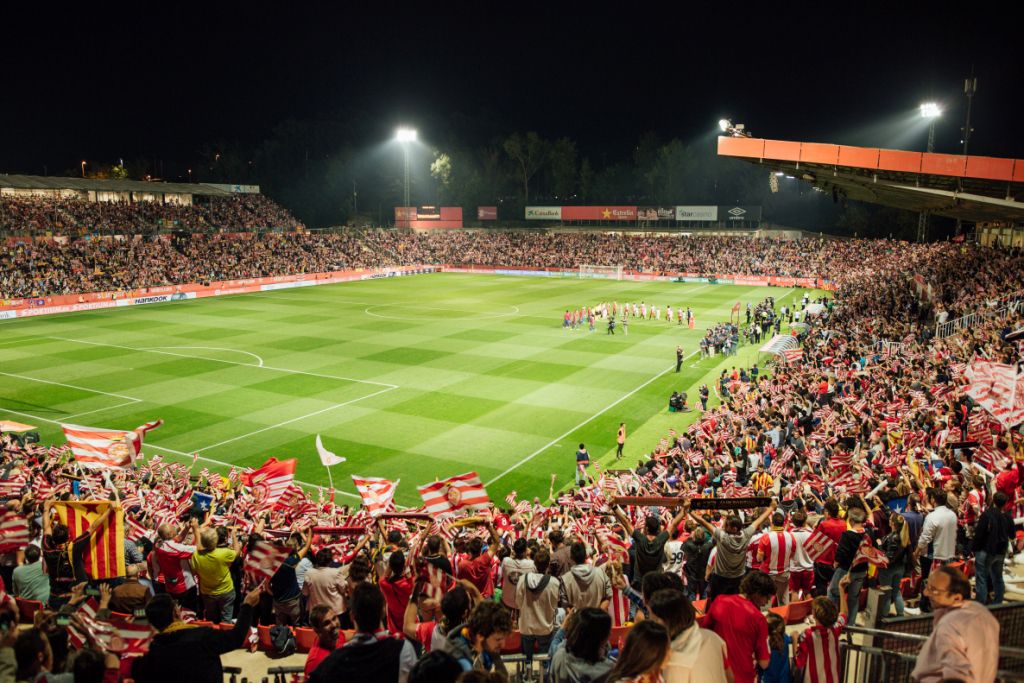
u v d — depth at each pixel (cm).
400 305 7212
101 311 6806
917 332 4316
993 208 4116
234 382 4134
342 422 3444
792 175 4300
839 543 1043
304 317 6438
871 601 884
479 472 2870
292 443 3161
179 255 8588
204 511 1731
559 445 3186
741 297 7925
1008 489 1427
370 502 1620
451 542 1436
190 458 2981
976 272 5147
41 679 643
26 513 1370
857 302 5681
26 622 1092
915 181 3819
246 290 8281
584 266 9881
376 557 1148
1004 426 1748
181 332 5669
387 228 12194
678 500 987
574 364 4672
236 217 10400
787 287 8738
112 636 757
